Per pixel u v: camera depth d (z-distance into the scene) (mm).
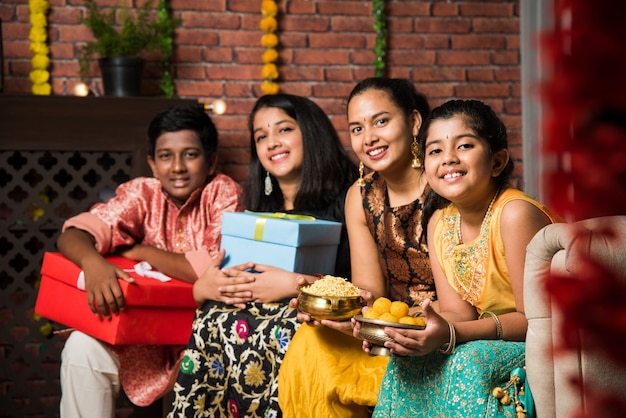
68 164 3119
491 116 1724
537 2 3596
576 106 217
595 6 214
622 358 218
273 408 1976
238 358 2100
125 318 2418
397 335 1558
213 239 2715
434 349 1577
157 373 2561
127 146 3117
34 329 3186
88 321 2488
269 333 2049
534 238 1308
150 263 2609
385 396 1706
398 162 2062
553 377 1346
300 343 1917
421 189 2070
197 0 3580
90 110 3086
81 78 3457
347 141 3713
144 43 3283
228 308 2191
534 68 3602
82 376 2486
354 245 2221
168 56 3482
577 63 216
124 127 3113
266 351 2049
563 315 229
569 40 217
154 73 3518
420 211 2041
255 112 2617
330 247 2330
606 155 215
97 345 2496
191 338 2207
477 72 3840
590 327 223
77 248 2568
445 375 1575
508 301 1753
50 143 3062
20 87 3420
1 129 3025
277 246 2229
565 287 227
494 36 3848
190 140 2750
